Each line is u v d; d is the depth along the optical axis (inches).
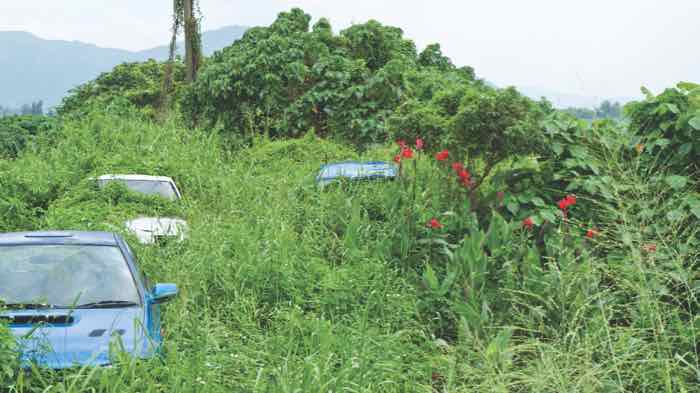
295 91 898.7
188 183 582.9
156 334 234.7
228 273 339.3
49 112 1497.3
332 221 421.4
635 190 267.7
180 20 1147.9
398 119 443.5
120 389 195.5
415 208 401.4
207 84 938.1
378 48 984.9
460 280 326.3
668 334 230.2
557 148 408.2
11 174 572.7
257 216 434.6
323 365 227.9
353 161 541.3
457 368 238.4
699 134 351.6
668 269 251.3
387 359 253.8
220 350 241.3
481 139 416.5
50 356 205.3
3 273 247.0
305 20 1030.4
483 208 417.4
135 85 1782.7
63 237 269.6
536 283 297.7
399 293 323.0
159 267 367.9
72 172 598.9
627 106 384.2
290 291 328.8
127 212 469.7
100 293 243.3
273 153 714.2
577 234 337.4
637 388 210.2
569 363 198.2
